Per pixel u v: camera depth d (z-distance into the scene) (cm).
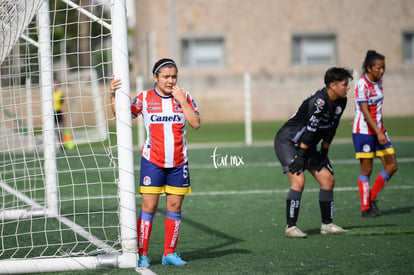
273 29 8869
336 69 1886
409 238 1964
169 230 1656
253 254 1778
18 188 3183
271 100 8744
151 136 1616
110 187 3128
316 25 8931
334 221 2291
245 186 3222
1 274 1591
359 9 8950
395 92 8600
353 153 4606
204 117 8675
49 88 2336
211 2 8712
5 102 3142
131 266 1627
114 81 1603
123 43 1600
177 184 1636
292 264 1641
